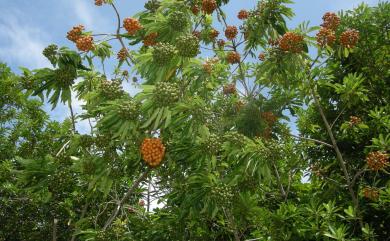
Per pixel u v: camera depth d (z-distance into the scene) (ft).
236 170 21.79
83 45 21.99
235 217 25.02
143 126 18.10
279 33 31.55
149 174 28.94
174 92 18.69
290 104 33.01
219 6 31.17
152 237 31.58
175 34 22.84
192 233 31.48
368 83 38.24
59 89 22.63
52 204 44.11
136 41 25.23
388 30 38.60
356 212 30.25
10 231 48.11
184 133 19.90
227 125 29.63
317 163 37.22
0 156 49.47
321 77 30.30
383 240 34.60
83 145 21.13
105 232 23.13
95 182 21.83
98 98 20.94
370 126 35.29
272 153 21.84
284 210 28.35
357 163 36.37
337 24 29.30
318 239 28.32
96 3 23.57
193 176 21.17
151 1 26.48
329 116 38.83
